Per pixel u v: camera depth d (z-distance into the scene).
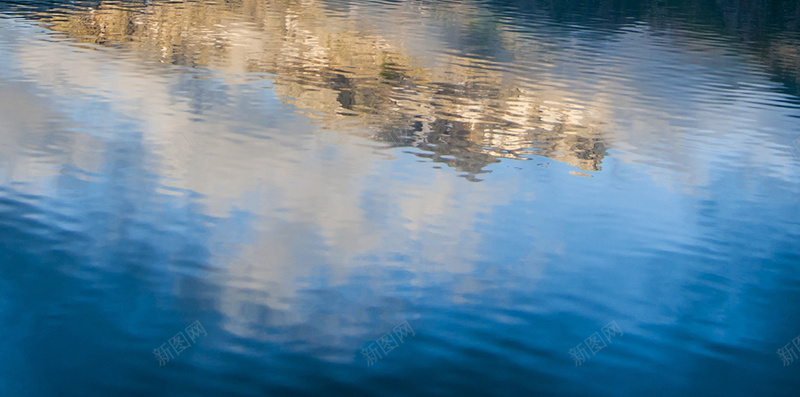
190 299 3.52
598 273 4.05
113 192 4.76
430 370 3.07
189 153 5.60
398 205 4.86
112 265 3.81
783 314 3.69
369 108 7.30
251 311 3.45
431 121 6.97
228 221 4.43
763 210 5.17
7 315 3.29
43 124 6.04
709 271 4.15
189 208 4.59
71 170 5.08
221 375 2.95
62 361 2.99
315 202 4.81
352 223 4.52
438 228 4.52
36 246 3.96
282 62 9.11
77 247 3.98
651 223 4.82
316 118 6.80
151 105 6.83
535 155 6.16
